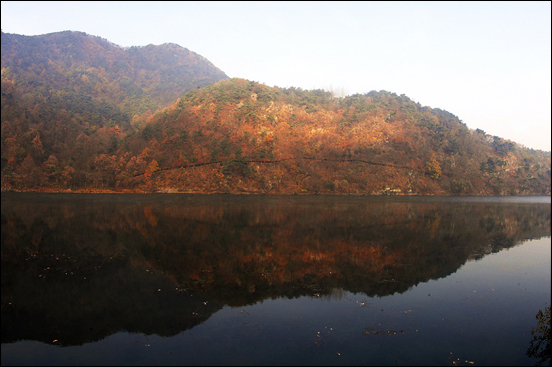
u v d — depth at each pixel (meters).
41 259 21.69
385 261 23.17
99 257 22.52
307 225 37.12
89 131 112.00
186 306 14.98
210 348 11.27
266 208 53.66
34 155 89.38
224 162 92.00
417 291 17.23
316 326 13.01
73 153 95.25
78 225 33.31
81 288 17.02
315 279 19.02
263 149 101.44
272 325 13.05
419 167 109.81
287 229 34.44
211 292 16.73
